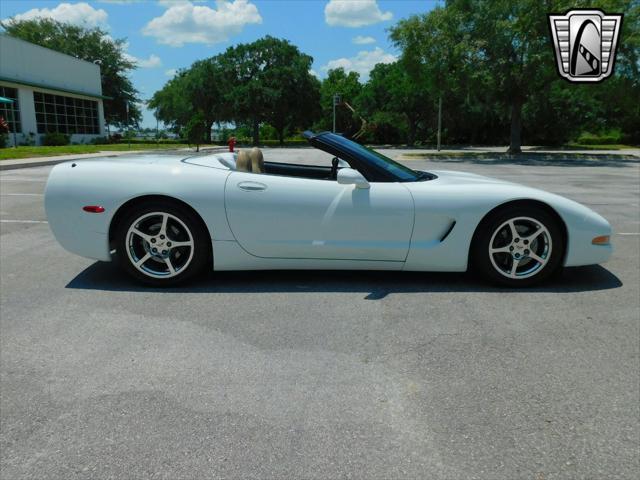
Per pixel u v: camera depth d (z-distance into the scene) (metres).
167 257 3.96
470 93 28.81
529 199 3.86
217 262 3.96
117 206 3.89
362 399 2.36
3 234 6.08
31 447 2.01
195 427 2.14
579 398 2.36
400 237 3.90
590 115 48.91
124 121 61.00
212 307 3.57
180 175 3.91
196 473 1.86
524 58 26.94
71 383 2.51
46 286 4.06
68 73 37.53
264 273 4.38
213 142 60.28
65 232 3.98
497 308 3.54
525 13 25.59
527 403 2.31
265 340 3.01
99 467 1.89
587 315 3.41
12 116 30.88
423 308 3.54
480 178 4.53
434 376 2.57
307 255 3.95
